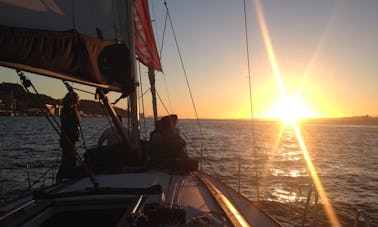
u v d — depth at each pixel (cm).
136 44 816
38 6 346
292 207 1599
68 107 565
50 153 3216
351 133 15325
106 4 454
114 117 525
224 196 449
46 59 322
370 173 3177
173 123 731
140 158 582
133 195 404
